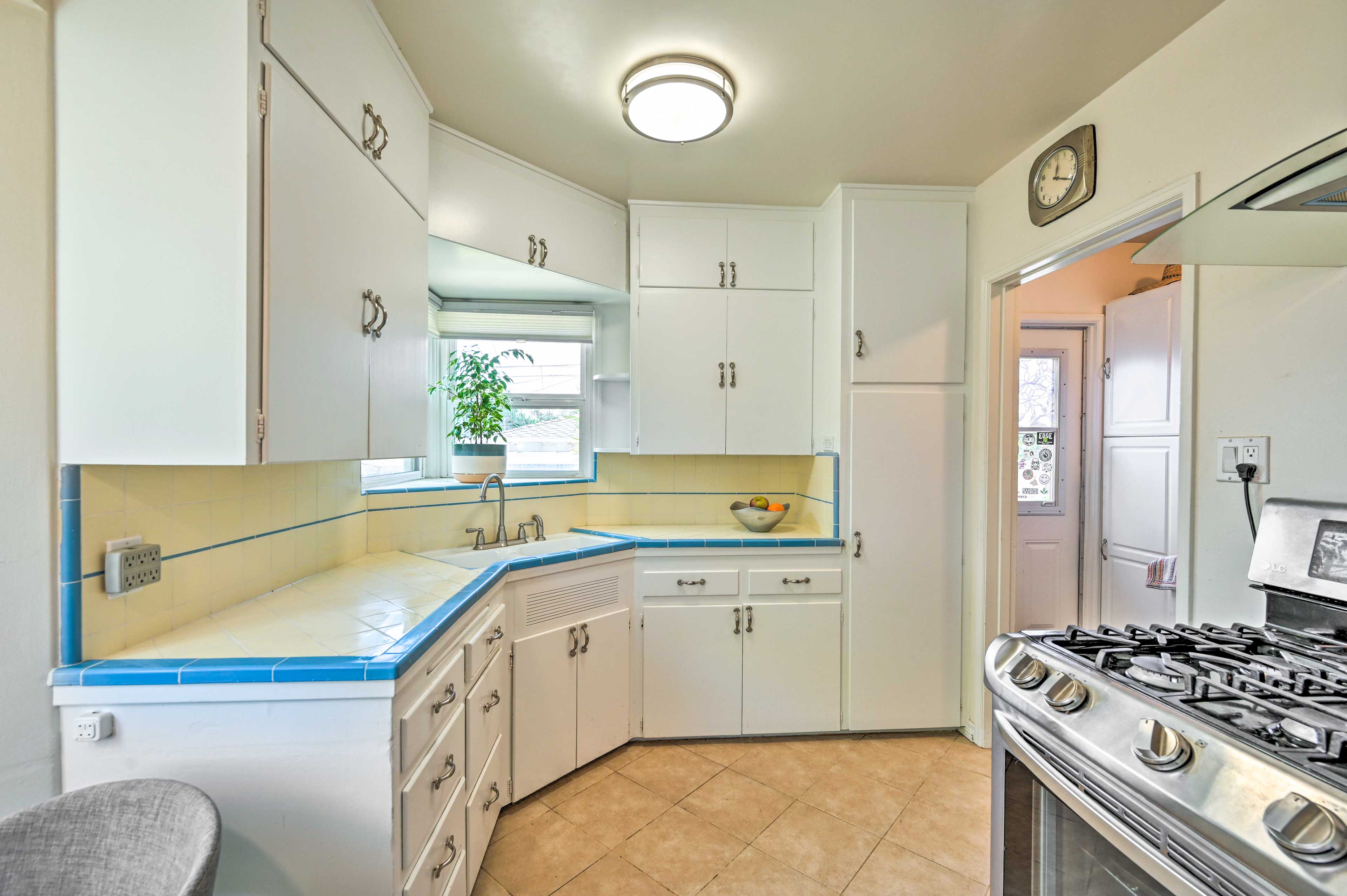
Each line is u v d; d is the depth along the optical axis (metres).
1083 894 0.95
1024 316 3.31
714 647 2.53
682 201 2.71
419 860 1.22
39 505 1.06
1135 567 3.11
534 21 1.55
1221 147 1.48
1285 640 1.10
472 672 1.58
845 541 2.55
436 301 2.82
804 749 2.46
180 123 1.06
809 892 1.67
